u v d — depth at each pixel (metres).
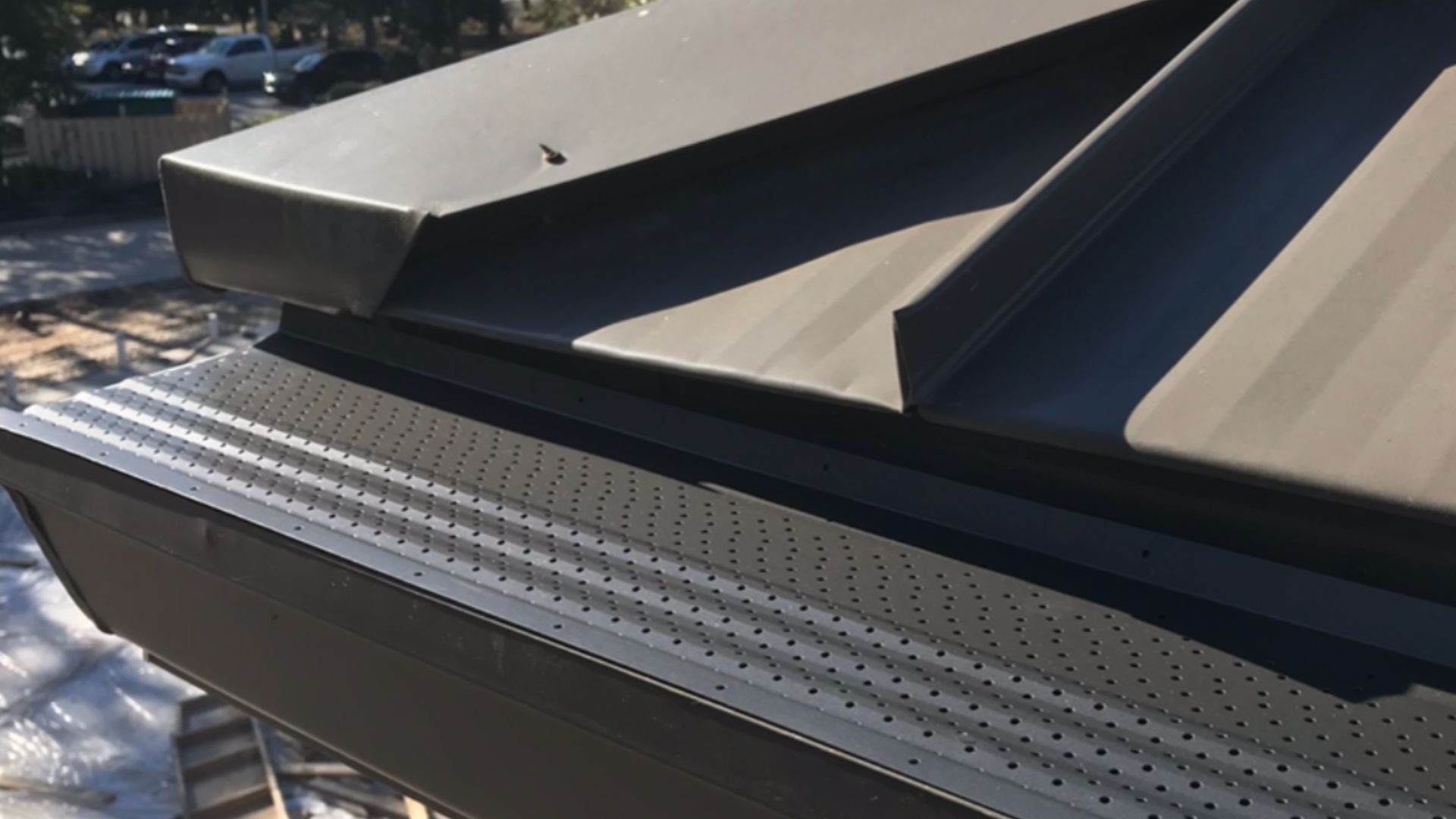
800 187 3.11
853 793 1.85
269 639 2.95
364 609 2.50
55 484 3.15
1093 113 3.01
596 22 4.03
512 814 2.64
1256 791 1.72
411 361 3.36
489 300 3.11
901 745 1.86
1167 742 1.82
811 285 2.76
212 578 3.00
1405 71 2.81
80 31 30.28
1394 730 1.81
